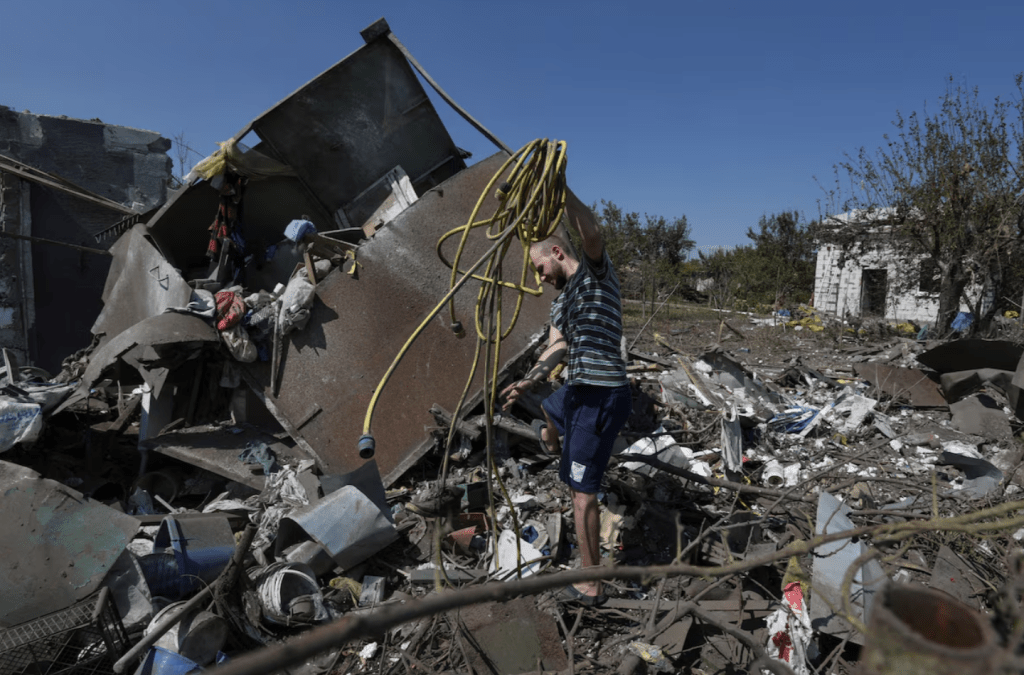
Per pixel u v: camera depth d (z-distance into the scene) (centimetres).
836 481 417
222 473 408
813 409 573
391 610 70
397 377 441
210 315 414
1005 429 538
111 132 902
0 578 243
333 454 420
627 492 369
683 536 336
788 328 1472
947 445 506
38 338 801
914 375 678
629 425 492
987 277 1162
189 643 233
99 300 841
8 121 823
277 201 610
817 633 234
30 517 256
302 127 565
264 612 268
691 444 470
